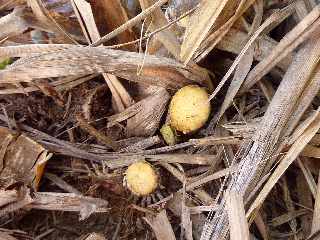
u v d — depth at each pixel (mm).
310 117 126
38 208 149
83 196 146
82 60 132
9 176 146
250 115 149
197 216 144
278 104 128
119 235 151
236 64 131
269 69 139
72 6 147
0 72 134
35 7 140
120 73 139
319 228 130
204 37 130
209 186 149
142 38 133
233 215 115
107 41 146
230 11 134
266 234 141
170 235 141
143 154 151
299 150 125
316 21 124
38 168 146
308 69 127
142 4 133
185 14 129
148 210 149
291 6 138
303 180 149
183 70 141
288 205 148
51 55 131
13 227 150
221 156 144
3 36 146
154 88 148
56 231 152
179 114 141
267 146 126
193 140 140
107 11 140
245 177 125
